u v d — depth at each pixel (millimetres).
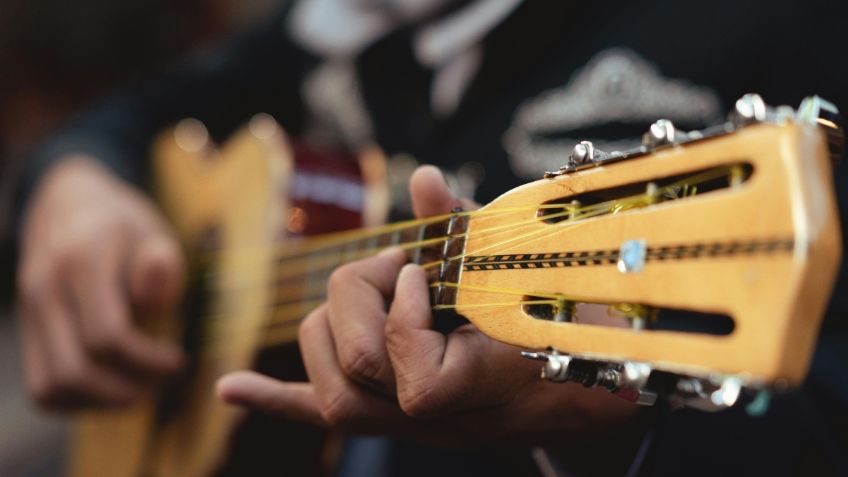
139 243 1165
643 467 636
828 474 677
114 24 3232
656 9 856
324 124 1213
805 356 496
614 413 632
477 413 623
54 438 2156
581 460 652
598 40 883
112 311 1094
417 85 1041
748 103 519
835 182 742
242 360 896
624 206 567
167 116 1395
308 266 815
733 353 506
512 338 583
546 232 582
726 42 813
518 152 926
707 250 521
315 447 919
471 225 617
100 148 1316
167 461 1093
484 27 933
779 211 502
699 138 534
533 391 616
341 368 629
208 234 1097
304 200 883
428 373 592
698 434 684
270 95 1366
